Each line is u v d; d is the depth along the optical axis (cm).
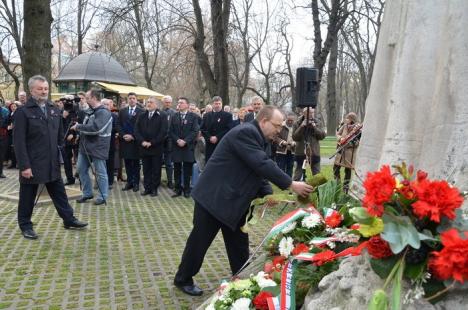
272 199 306
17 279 439
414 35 227
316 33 1284
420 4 226
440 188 168
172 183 1013
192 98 3112
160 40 1514
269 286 242
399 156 223
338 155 648
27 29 996
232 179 365
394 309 158
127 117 933
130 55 2716
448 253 154
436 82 220
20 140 550
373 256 175
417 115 223
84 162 793
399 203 174
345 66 4147
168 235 606
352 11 1319
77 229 624
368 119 257
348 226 242
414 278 168
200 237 384
